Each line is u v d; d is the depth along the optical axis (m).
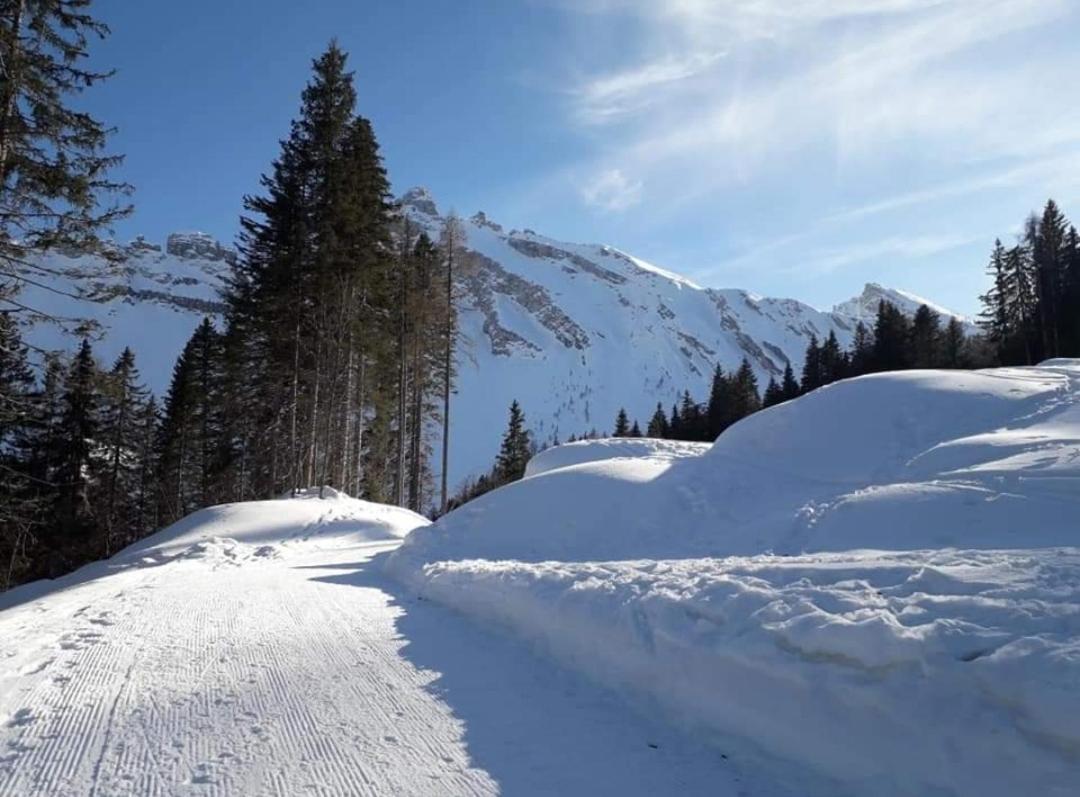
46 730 3.98
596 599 5.23
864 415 10.38
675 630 4.32
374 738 3.79
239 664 5.22
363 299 26.36
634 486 10.60
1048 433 8.24
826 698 3.31
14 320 12.86
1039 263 39.09
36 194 12.32
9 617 7.72
